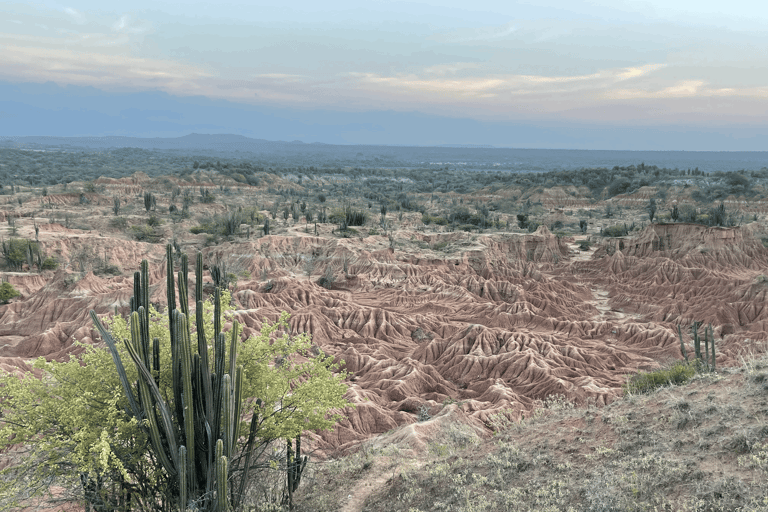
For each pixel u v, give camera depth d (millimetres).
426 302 85250
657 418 12648
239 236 125312
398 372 55844
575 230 170375
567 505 10570
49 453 12680
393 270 97938
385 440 27562
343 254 105688
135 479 13945
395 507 13336
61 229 123375
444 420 29906
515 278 99375
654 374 19062
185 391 12141
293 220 154875
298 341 15773
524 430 15297
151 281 82500
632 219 185375
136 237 127500
